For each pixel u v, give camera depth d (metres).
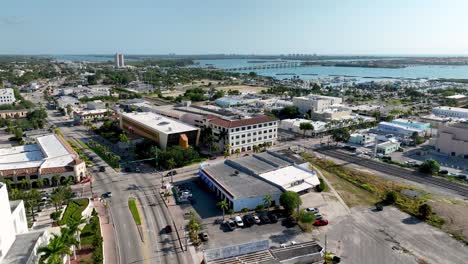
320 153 189.62
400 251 94.19
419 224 109.38
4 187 76.75
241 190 125.75
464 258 90.81
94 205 125.00
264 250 91.69
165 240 101.44
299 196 127.62
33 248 77.94
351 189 138.62
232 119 197.75
